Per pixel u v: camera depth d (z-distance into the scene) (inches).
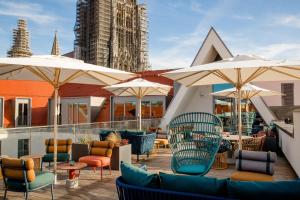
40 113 1114.1
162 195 142.8
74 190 279.3
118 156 371.6
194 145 297.1
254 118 742.5
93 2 3376.0
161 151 541.3
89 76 346.9
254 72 293.4
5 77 355.6
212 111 822.5
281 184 129.0
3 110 1005.2
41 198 255.9
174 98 805.9
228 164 407.8
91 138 538.3
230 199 130.9
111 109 992.2
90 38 3388.3
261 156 245.8
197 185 139.6
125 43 3437.5
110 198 254.7
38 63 266.8
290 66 253.6
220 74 307.9
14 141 608.4
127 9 3501.5
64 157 377.7
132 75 325.4
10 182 234.1
